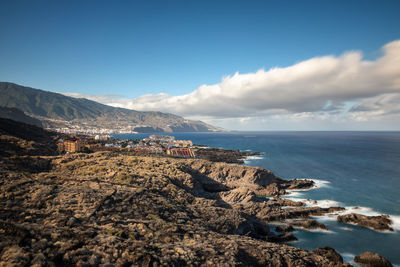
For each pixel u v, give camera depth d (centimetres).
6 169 5116
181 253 2500
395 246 5094
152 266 2125
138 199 4459
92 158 7625
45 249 1997
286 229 5869
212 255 2591
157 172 7094
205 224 4509
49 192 3947
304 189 9781
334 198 8488
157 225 3453
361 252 4878
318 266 3130
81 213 3409
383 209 7256
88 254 2089
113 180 5606
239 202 7725
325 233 5728
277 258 2959
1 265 1644
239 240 3469
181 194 6050
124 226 3184
